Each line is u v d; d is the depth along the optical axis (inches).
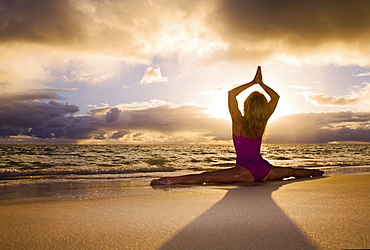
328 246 48.6
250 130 153.6
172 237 57.0
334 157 601.3
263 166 156.6
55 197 121.0
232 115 156.2
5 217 77.4
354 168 284.5
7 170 291.9
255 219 68.5
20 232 62.5
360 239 51.5
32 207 92.5
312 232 56.5
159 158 563.2
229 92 153.6
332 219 65.8
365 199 91.5
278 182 151.4
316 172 179.8
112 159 524.7
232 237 55.7
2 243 55.2
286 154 792.3
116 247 52.0
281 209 78.7
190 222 68.0
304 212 74.0
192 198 104.6
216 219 69.9
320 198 94.7
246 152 159.0
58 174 266.8
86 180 200.7
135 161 464.4
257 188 128.0
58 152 868.6
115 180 199.5
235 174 154.6
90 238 57.6
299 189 119.5
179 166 354.6
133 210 85.1
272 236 55.3
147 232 60.7
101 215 78.7
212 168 327.0
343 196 97.9
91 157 601.0
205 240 54.6
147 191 135.3
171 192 125.2
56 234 60.7
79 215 79.2
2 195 128.3
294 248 48.5
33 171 285.6
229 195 108.5
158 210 83.9
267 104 151.4
